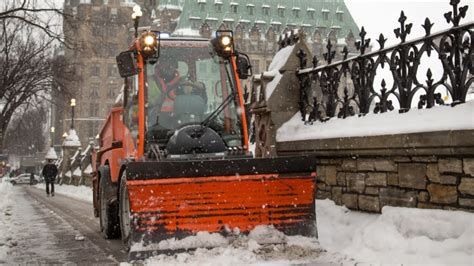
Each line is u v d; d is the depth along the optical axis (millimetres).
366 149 7348
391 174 7043
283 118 9727
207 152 7168
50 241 9039
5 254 7609
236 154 7301
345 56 8398
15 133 75125
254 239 6293
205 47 7949
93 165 11062
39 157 94562
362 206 7625
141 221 6043
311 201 6520
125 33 99188
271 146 9734
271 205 6414
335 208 8117
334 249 6875
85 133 102562
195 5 101312
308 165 6418
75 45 20094
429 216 6105
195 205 6191
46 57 33062
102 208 9336
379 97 7547
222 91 7805
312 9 105750
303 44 10016
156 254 6016
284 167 6348
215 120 7625
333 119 8680
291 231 6445
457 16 6109
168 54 7773
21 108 46531
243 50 100625
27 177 80875
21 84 35406
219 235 6234
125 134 8367
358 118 7945
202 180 6145
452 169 6039
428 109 6582
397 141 6711
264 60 101562
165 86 7621
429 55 6566
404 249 5980
